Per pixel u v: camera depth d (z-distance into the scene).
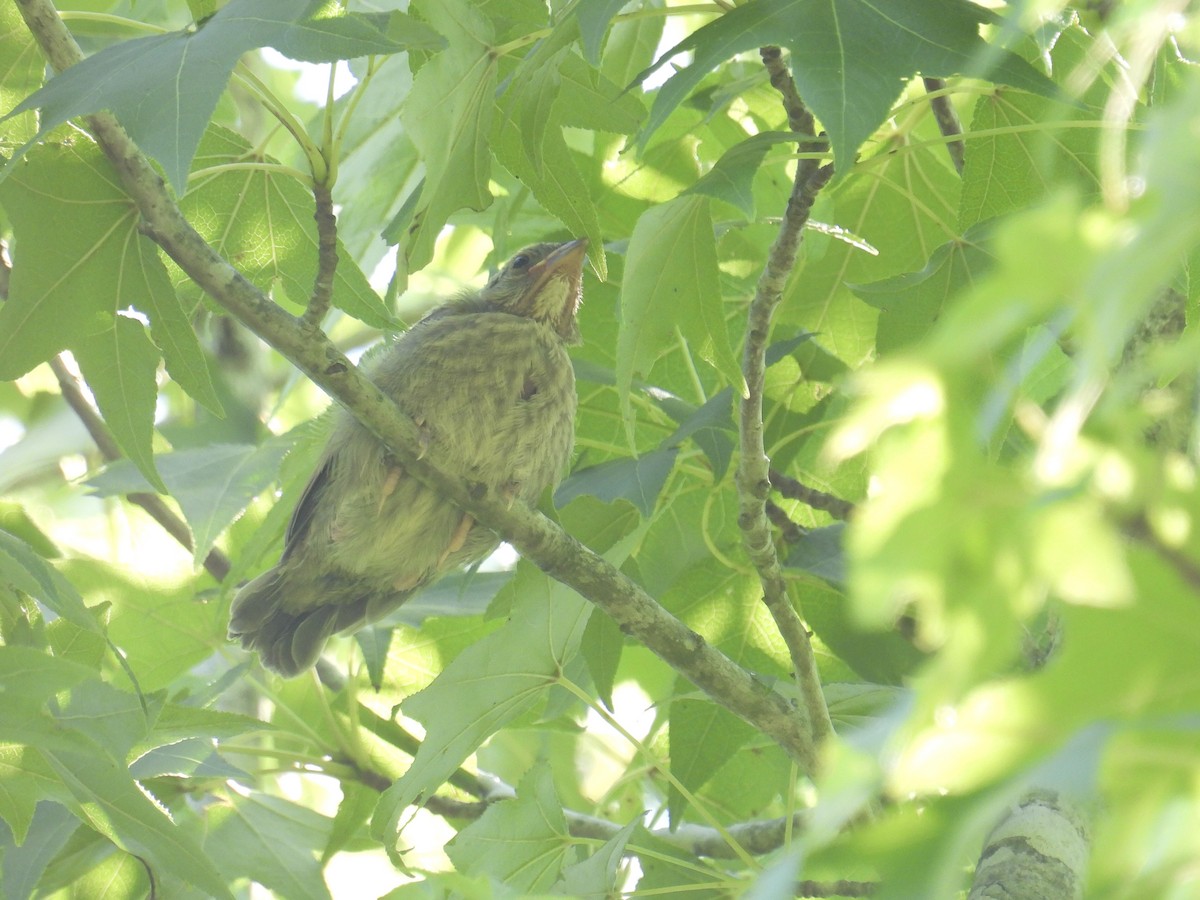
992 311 2.12
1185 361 2.36
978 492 2.31
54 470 14.80
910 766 2.44
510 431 9.54
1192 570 2.41
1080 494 2.33
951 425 2.30
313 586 10.58
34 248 7.14
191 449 10.53
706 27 5.72
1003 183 8.17
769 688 7.99
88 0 11.02
